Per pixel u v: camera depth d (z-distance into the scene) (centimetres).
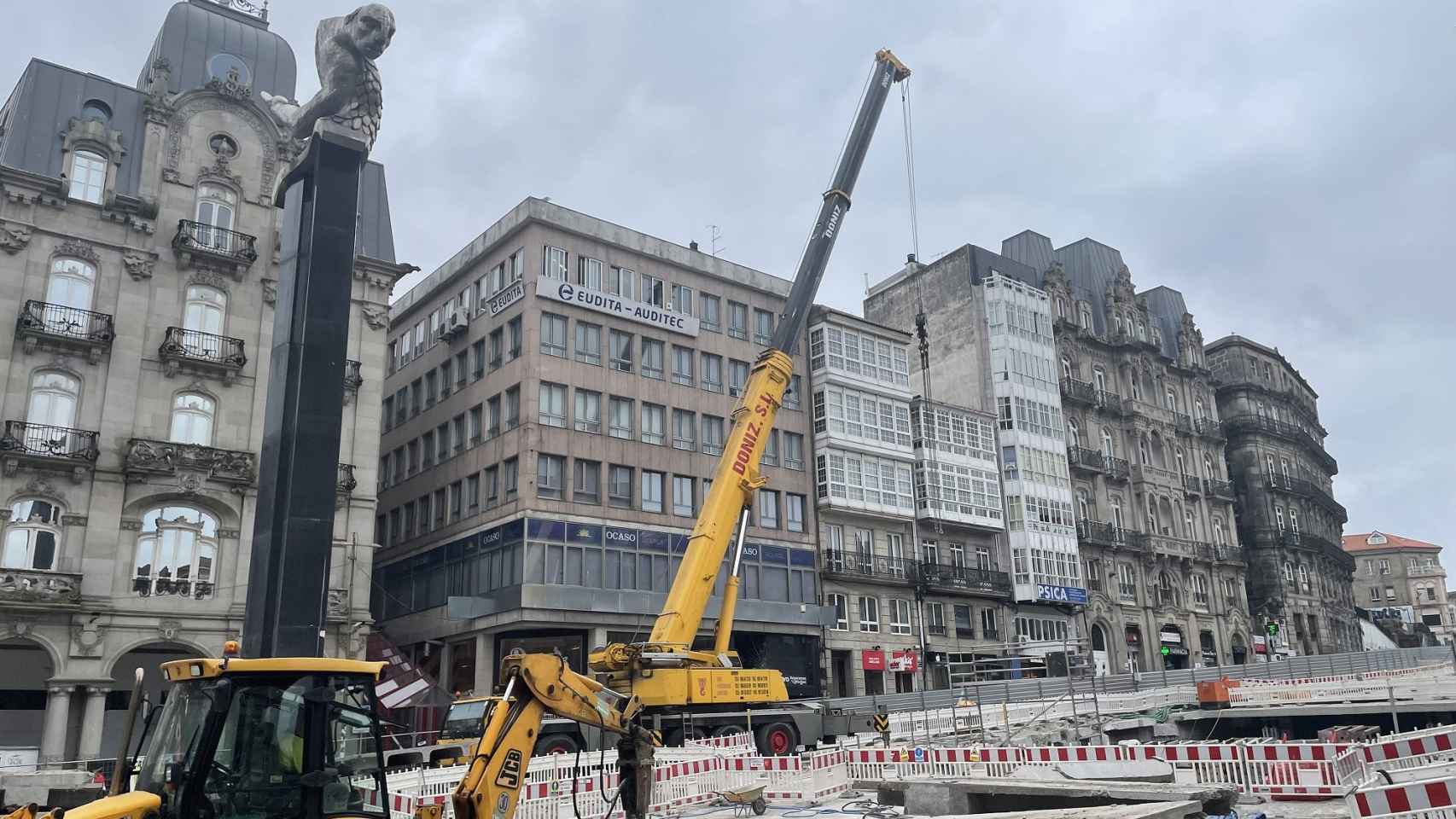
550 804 1532
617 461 4103
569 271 4203
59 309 3077
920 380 6047
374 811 891
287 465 1956
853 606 4709
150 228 3278
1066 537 5544
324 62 2217
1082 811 1096
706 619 4072
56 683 2861
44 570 2909
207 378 3303
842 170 3056
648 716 2308
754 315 4838
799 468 4728
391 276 3794
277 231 3522
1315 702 3481
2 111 3412
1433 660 4719
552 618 3675
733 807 1742
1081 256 6919
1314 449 8056
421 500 4509
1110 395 6316
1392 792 1010
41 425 3003
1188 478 6706
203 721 833
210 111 3488
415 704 3388
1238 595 6781
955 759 1844
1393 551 12262
